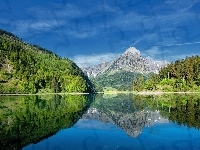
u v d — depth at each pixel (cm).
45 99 11512
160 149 2558
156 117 4634
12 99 11250
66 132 3338
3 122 4044
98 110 6222
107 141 2866
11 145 2677
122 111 5944
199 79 17188
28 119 4412
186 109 5719
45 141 2852
